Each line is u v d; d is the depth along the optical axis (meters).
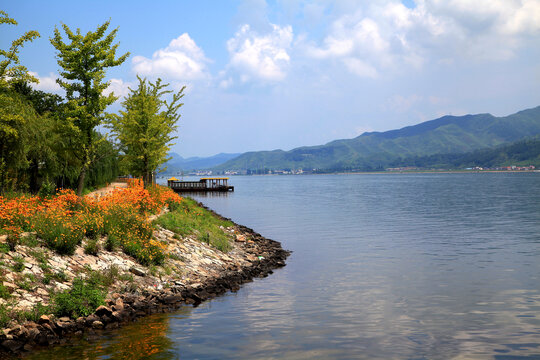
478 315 13.80
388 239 32.12
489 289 17.33
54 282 13.18
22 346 10.05
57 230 15.70
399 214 51.97
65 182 39.09
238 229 35.44
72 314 12.02
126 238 18.50
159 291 15.44
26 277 12.75
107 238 18.06
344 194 103.50
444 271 20.95
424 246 28.77
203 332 11.83
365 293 16.83
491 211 54.12
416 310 14.39
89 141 23.77
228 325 12.52
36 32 19.44
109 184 60.16
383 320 13.27
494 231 35.91
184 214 30.89
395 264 22.86
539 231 35.41
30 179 31.59
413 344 11.06
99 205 20.97
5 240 14.12
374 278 19.62
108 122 24.48
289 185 194.38
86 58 22.80
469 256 24.92
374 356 10.21
